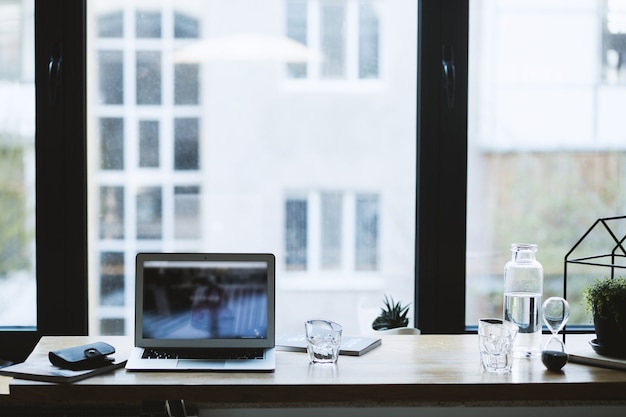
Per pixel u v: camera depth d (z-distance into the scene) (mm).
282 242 2727
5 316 2648
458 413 2230
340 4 2676
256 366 2027
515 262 2242
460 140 2648
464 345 2316
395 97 2699
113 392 1900
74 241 2605
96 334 2689
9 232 2635
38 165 2584
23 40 2600
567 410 2234
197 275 2197
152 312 2182
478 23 2668
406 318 2656
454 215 2660
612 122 2723
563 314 2129
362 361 2125
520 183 2709
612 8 2703
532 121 2703
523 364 2123
